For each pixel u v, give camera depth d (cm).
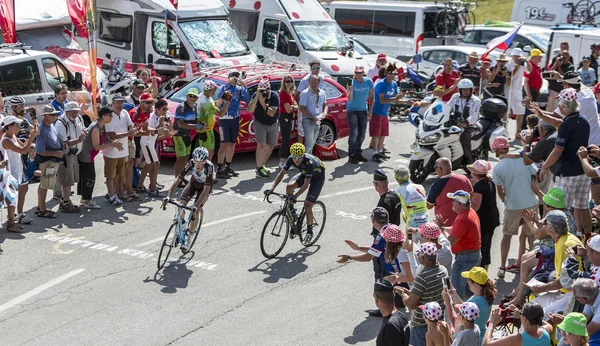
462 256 1186
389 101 2106
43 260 1377
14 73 1977
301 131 2030
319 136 2150
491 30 3444
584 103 1445
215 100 2017
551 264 1120
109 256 1409
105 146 1622
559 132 1326
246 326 1161
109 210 1661
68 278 1307
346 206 1755
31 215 1602
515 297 1147
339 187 1900
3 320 1151
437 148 1886
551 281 1061
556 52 2864
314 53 2731
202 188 1412
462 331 855
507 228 1360
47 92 2031
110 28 2802
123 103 1669
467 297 1223
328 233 1584
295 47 2761
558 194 1173
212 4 2695
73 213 1630
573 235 1085
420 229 1077
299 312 1216
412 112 2184
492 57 3142
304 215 1479
